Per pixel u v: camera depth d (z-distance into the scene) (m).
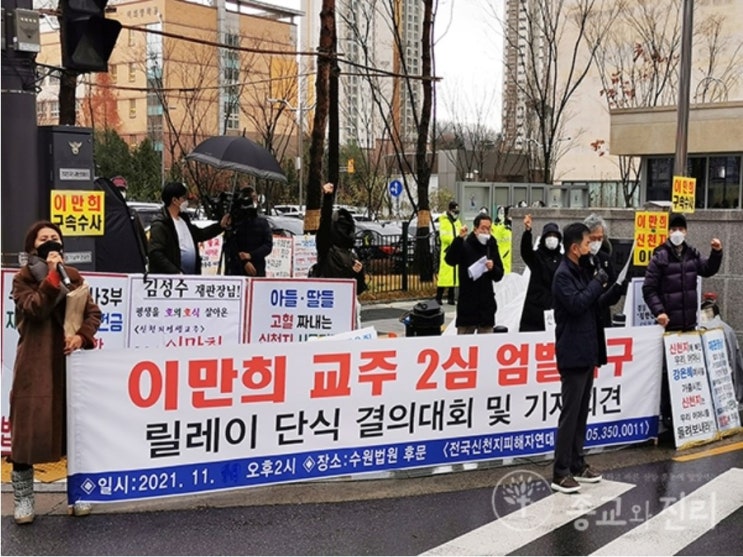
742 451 7.48
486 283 9.13
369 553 4.99
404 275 18.14
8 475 6.30
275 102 35.41
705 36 37.47
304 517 5.57
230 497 5.92
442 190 41.94
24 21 6.45
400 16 25.27
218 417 5.80
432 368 6.52
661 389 7.73
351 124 42.06
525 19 33.75
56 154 7.07
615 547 5.17
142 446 5.59
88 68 6.57
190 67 34.50
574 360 6.09
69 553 4.88
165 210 8.61
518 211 12.55
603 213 11.43
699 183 21.25
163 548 4.99
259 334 8.33
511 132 40.72
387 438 6.40
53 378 5.32
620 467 6.94
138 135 42.88
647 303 8.04
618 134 22.11
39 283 5.32
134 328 7.78
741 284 10.20
